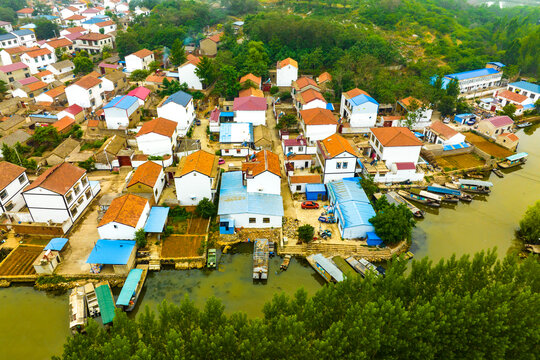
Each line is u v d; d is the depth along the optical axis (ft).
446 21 469.16
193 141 236.22
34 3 650.43
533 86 321.93
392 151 211.82
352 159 197.16
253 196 182.70
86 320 130.82
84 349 104.32
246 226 175.83
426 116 276.00
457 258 165.68
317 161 220.43
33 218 167.84
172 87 299.79
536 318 115.14
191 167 180.45
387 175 211.00
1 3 579.48
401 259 138.41
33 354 122.83
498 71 361.30
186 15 463.42
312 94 271.90
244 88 302.25
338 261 156.25
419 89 281.74
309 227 164.25
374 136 228.02
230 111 278.05
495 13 572.10
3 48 395.55
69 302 137.49
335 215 180.96
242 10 518.78
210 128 255.09
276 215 172.35
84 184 182.60
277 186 184.96
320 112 242.37
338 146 202.69
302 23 367.45
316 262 155.94
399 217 162.30
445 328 113.39
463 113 297.53
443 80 334.85
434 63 355.77
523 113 303.68
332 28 366.43
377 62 312.50
